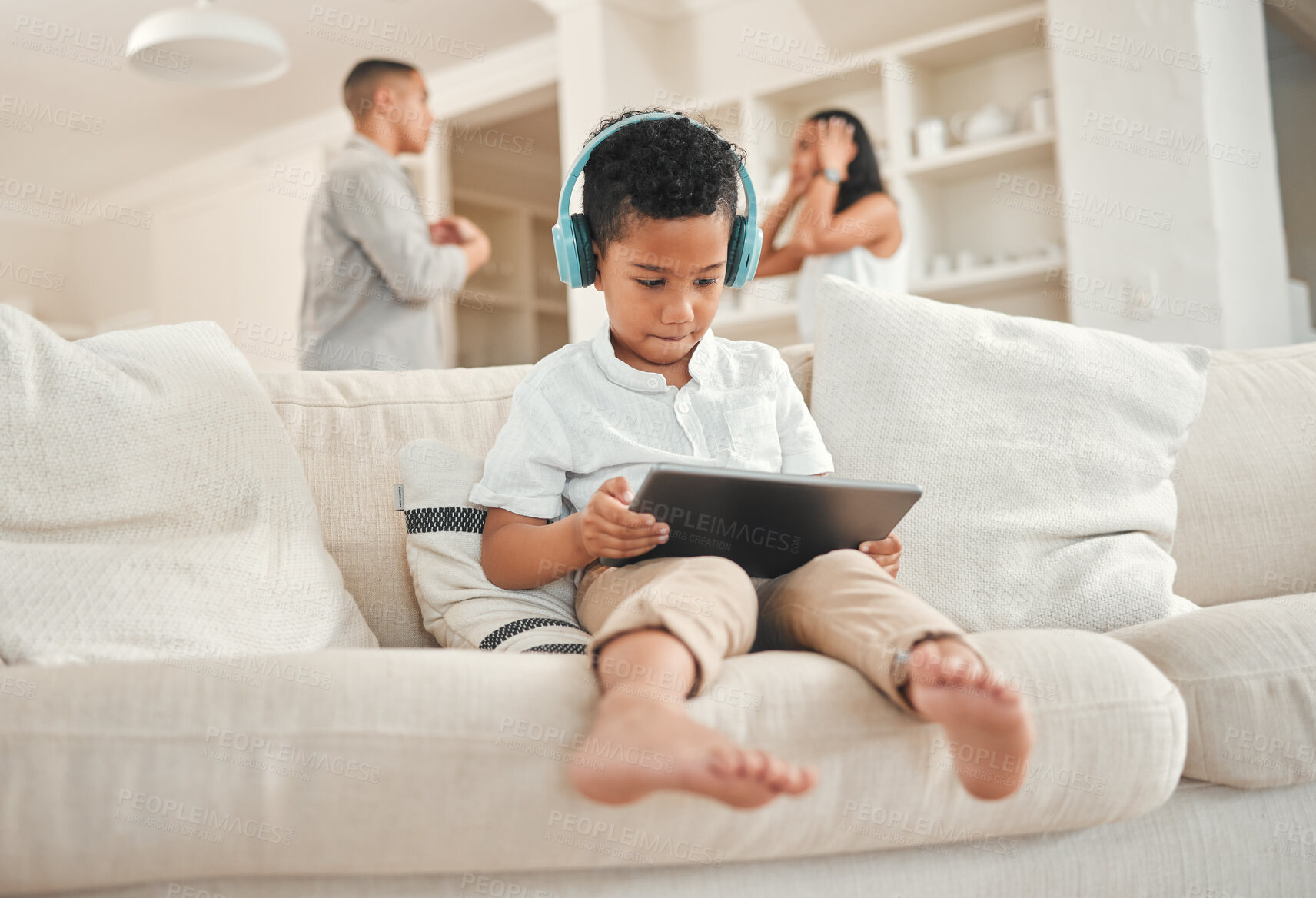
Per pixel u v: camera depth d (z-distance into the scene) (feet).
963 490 4.02
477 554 3.64
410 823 2.28
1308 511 4.79
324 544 3.94
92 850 2.18
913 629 2.47
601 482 3.53
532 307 18.29
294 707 2.31
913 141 12.05
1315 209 10.21
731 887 2.57
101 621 2.99
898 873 2.69
